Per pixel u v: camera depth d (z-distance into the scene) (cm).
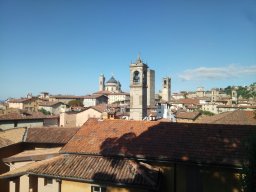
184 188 1717
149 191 1617
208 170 1666
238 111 3953
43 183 1950
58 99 14950
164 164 1772
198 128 1973
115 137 2073
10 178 2058
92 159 1912
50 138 2861
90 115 7375
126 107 9206
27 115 5766
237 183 1591
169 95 13600
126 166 1767
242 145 1708
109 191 1694
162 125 2095
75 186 1789
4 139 2758
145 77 6272
